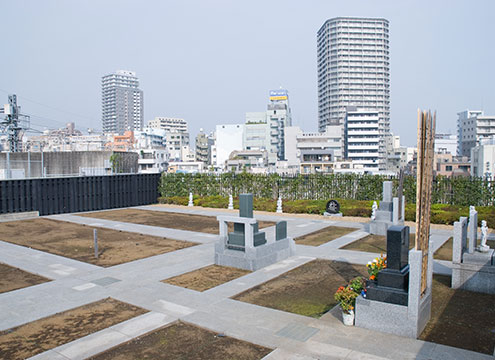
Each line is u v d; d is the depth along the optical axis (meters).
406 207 26.61
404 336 8.92
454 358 7.89
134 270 15.05
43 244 20.45
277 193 37.16
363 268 15.01
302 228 24.09
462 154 122.50
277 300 11.64
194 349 8.66
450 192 29.34
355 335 9.05
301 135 114.81
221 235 15.71
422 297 9.36
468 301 11.27
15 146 49.47
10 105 47.97
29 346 8.91
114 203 37.59
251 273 14.46
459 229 12.23
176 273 14.58
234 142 125.31
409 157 112.81
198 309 10.90
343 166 92.56
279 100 138.25
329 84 155.25
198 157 137.12
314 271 14.70
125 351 8.60
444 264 15.26
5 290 13.03
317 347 8.49
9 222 28.58
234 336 9.18
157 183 42.22
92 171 49.69
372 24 153.50
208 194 40.75
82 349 8.66
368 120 118.81
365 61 153.62
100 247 19.48
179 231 23.56
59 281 13.80
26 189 31.66
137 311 10.92
